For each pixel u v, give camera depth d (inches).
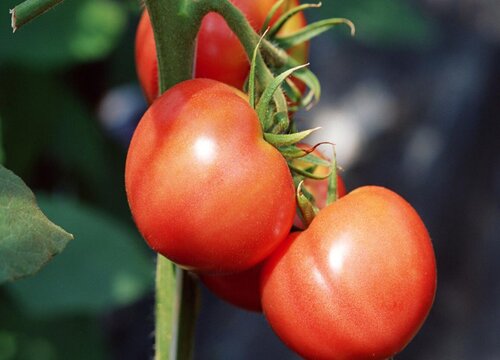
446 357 63.7
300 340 20.5
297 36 22.7
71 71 47.4
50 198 37.2
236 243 19.6
